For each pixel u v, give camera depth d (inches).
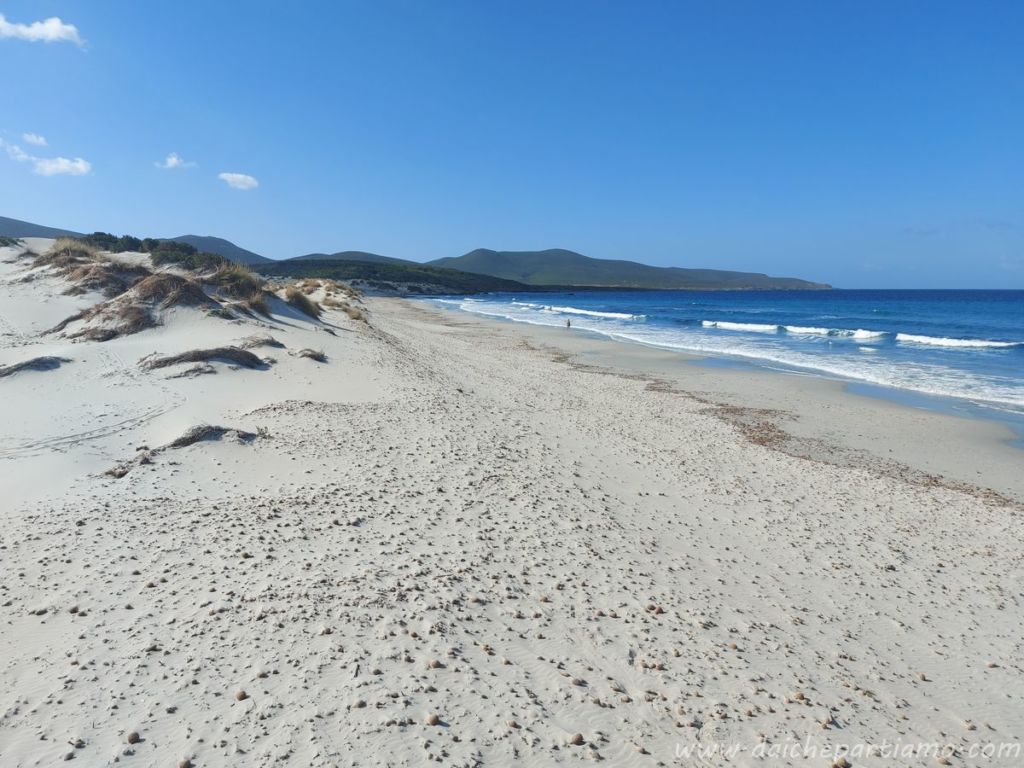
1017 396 825.5
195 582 231.9
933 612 280.8
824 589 293.6
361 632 208.5
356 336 1007.0
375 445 427.5
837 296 5644.7
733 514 383.6
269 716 165.8
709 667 217.3
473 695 184.9
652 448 530.0
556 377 924.6
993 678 234.2
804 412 727.1
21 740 150.6
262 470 362.6
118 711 163.3
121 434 403.9
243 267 1223.5
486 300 4507.9
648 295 6328.7
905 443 603.5
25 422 412.5
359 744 159.0
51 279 846.5
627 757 169.3
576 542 309.1
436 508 329.4
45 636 193.8
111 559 245.3
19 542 254.2
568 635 226.2
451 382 743.7
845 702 208.8
